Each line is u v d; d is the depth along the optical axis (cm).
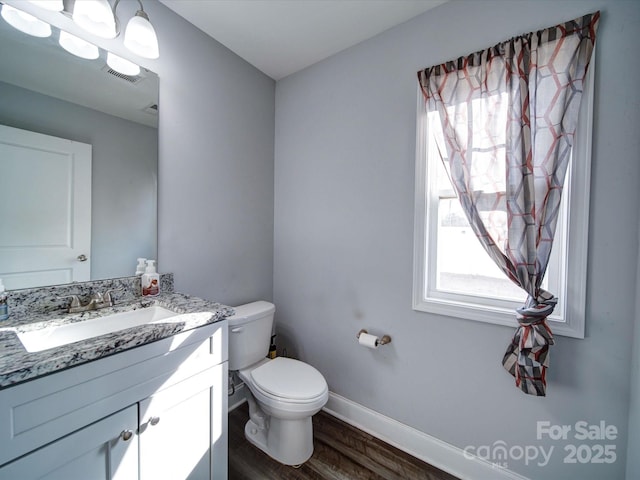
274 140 217
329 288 189
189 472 105
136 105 136
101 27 107
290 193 209
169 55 147
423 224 149
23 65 105
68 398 74
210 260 172
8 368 64
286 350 214
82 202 120
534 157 115
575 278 112
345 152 179
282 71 204
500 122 124
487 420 133
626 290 104
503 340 129
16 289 103
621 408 106
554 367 117
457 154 134
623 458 106
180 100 153
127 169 133
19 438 66
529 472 124
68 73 116
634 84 101
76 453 76
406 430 156
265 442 156
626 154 103
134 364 87
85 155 120
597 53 107
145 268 140
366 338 160
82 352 74
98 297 118
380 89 163
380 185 164
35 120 108
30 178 106
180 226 155
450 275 149
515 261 118
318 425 176
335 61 182
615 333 106
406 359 157
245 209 195
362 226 172
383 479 137
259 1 140
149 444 92
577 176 111
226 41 171
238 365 162
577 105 107
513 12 123
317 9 146
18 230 104
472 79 131
